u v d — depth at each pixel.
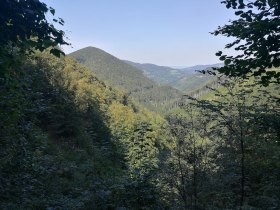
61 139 31.03
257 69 4.52
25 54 4.32
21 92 5.02
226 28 4.58
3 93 4.43
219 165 9.80
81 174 16.77
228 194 9.59
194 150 9.94
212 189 9.74
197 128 10.02
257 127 7.53
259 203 8.35
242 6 4.46
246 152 9.50
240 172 9.70
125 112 88.69
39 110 6.27
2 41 3.69
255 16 4.45
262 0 4.30
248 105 8.81
